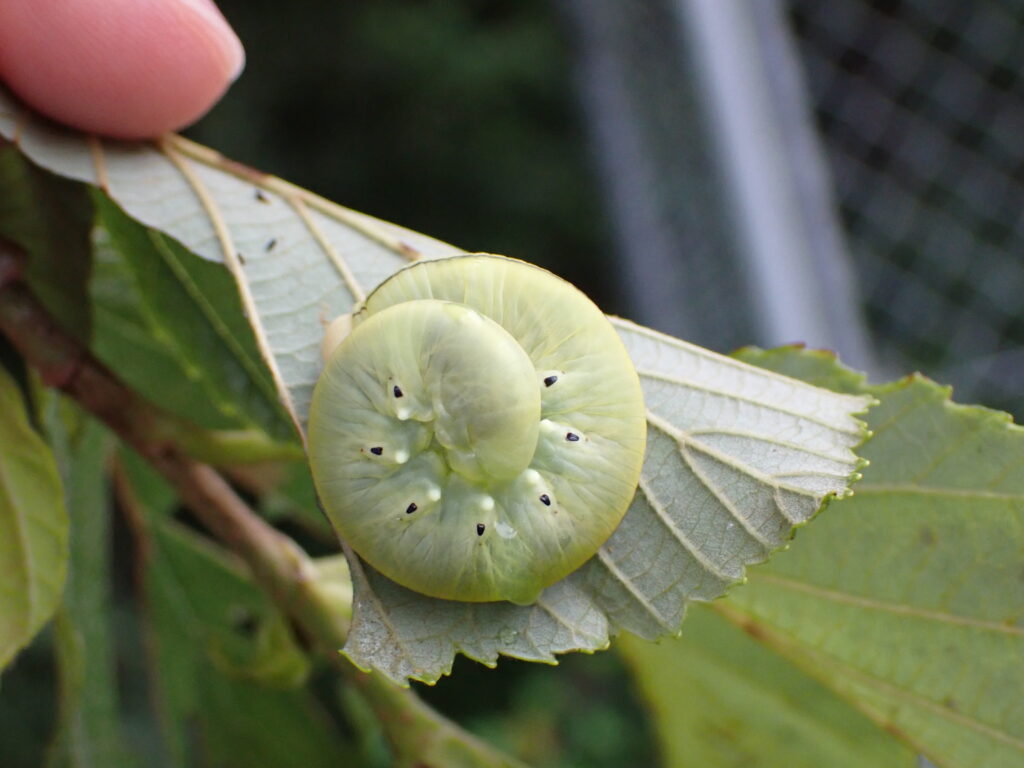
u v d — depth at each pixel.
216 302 0.12
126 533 0.31
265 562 0.11
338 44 0.47
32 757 0.29
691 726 0.14
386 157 0.48
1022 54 0.34
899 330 0.33
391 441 0.10
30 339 0.11
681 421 0.11
